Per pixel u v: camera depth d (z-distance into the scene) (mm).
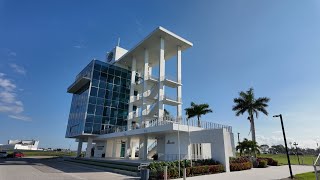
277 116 18938
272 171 22672
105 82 42375
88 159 32531
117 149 41406
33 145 106750
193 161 20922
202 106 39188
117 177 17156
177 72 36969
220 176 17859
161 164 17672
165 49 40469
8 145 100375
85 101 40562
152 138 34375
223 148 22328
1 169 21516
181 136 26516
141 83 41812
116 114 41969
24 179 15477
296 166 30875
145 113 35125
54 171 21156
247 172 21391
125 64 46906
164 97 33500
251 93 41812
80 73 49156
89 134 38000
